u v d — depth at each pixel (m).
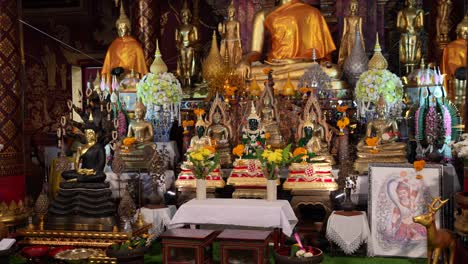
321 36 10.97
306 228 7.30
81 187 6.62
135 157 8.16
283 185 7.36
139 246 5.66
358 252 6.84
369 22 11.96
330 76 10.19
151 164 8.01
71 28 14.62
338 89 9.86
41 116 14.24
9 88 7.45
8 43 7.45
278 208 6.22
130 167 8.19
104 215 6.53
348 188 6.89
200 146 7.75
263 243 5.43
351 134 9.12
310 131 7.91
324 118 8.55
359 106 8.77
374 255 6.79
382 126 8.02
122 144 8.26
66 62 14.67
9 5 7.46
